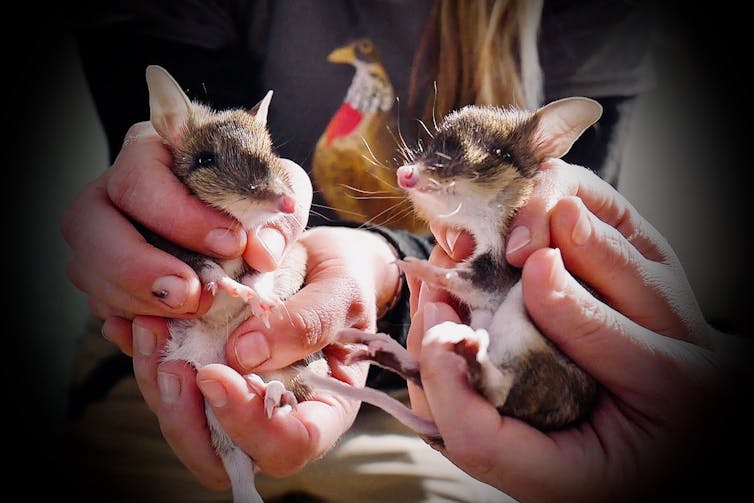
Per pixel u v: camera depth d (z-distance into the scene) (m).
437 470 0.48
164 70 0.41
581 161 0.61
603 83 0.61
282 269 0.43
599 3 0.60
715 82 0.71
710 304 0.66
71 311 0.65
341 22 0.58
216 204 0.40
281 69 0.58
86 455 0.50
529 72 0.58
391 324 0.51
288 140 0.58
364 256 0.48
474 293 0.38
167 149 0.42
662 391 0.37
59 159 0.68
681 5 0.69
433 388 0.36
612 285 0.39
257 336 0.39
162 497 0.46
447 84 0.58
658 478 0.38
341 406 0.42
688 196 0.72
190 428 0.40
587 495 0.37
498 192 0.39
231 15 0.59
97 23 0.58
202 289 0.39
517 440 0.36
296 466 0.40
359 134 0.58
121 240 0.39
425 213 0.40
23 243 0.66
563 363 0.37
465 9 0.57
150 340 0.40
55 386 0.58
